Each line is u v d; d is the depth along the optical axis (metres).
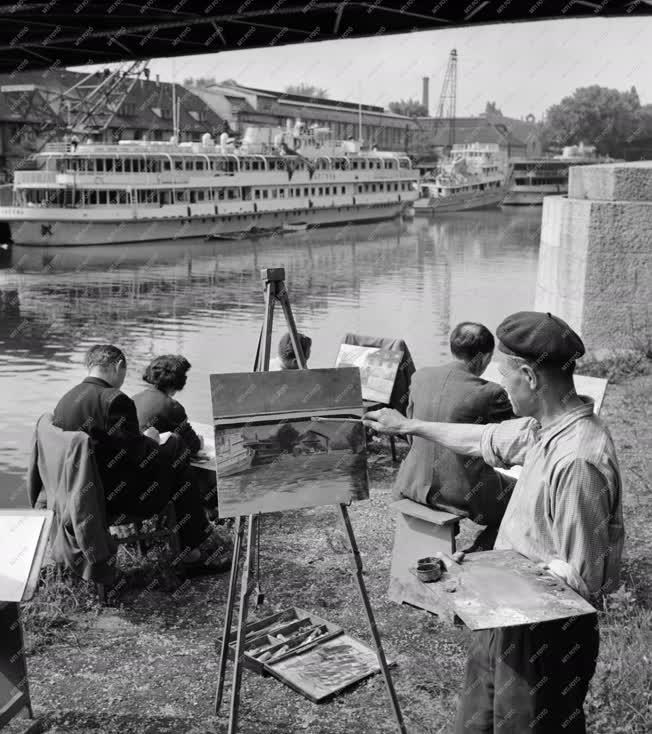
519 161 103.75
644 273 9.92
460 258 46.19
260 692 3.58
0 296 32.69
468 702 2.44
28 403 16.25
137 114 77.81
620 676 3.37
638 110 141.00
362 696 3.54
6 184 58.25
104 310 29.33
